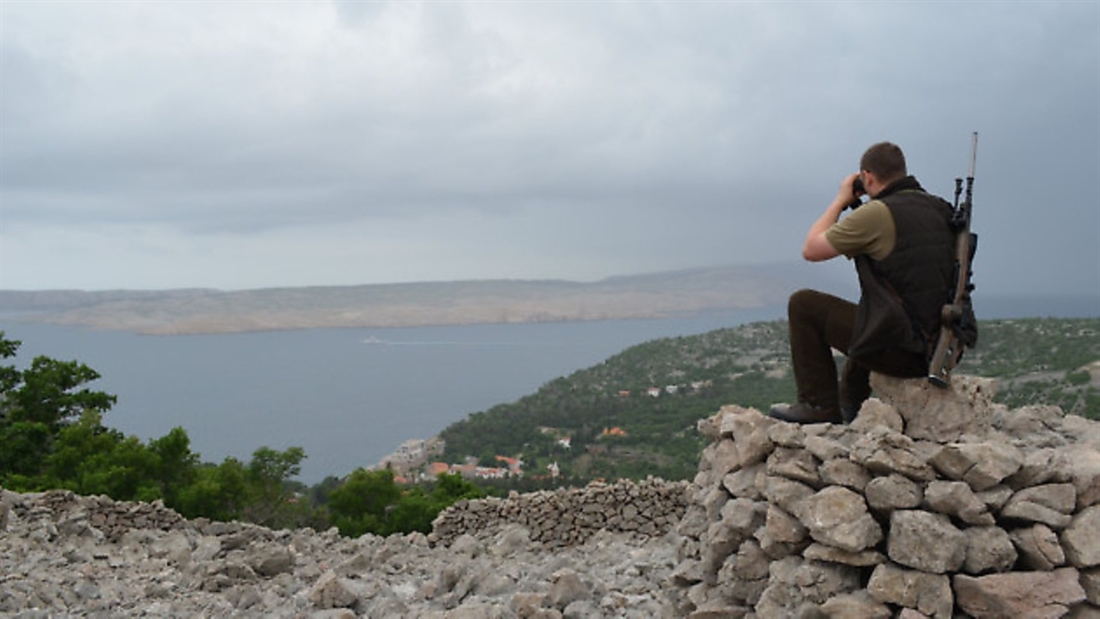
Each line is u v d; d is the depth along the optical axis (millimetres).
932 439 5270
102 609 9789
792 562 5242
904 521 4754
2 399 36125
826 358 5934
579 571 10289
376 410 167375
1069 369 38531
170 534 14820
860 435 5266
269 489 30219
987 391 5762
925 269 5117
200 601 10531
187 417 163250
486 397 181625
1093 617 4613
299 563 13125
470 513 17469
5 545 12375
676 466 52594
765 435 5762
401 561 13562
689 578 6324
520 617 8008
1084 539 4660
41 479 26141
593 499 17188
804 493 5219
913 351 5172
